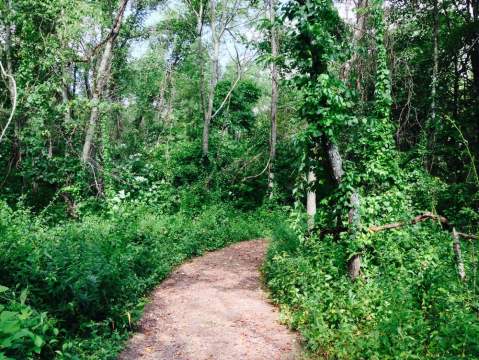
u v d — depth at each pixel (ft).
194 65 87.35
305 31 24.40
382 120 28.07
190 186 69.51
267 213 69.72
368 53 40.78
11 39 55.83
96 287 19.52
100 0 60.54
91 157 59.00
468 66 56.29
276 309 25.71
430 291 18.54
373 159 27.68
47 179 54.85
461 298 16.43
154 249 34.86
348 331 17.62
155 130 89.71
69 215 52.13
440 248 25.71
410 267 23.58
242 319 23.94
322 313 20.25
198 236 46.75
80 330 18.95
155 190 60.39
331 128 24.75
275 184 76.43
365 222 26.45
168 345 20.30
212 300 27.73
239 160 77.92
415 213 31.96
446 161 48.62
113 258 23.30
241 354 19.30
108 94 72.49
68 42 54.08
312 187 27.76
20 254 19.04
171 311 25.43
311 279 24.13
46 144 60.18
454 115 51.78
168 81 91.30
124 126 91.04
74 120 57.41
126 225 35.09
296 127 64.69
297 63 25.22
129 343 20.27
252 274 35.76
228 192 74.13
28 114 53.83
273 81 76.02
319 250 26.73
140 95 88.89
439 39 53.78
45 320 15.31
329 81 24.48
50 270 18.72
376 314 18.86
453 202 37.40
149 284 29.43
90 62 57.31
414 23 52.31
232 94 94.43
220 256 43.47
